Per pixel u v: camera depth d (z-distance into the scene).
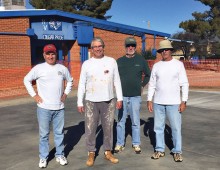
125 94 5.28
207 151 5.50
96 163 4.97
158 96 4.93
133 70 5.18
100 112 4.89
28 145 6.05
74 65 16.83
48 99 4.68
